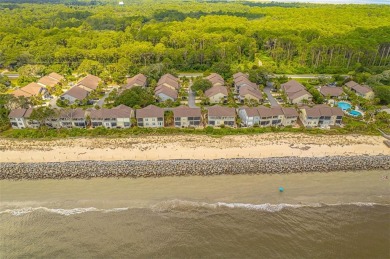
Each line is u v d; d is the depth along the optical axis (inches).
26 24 7465.6
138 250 1995.6
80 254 1964.8
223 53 5428.2
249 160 2765.7
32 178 2620.6
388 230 2158.0
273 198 2434.8
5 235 2094.0
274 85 4362.7
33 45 5753.0
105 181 2598.4
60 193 2468.0
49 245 2026.3
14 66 5369.1
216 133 3211.1
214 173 2679.6
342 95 4045.3
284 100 3993.6
